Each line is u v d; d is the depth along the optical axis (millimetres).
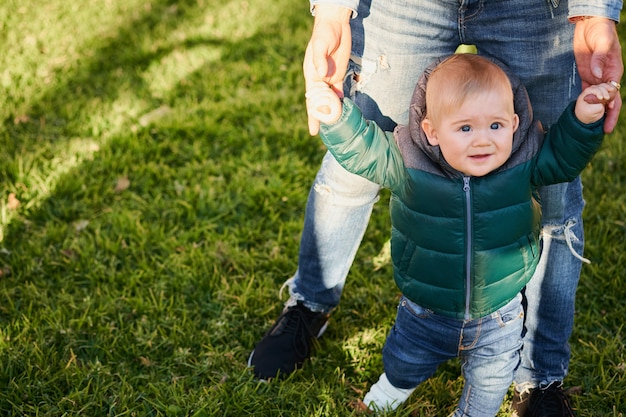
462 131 1938
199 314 2975
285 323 2723
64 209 3553
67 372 2629
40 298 3027
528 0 2002
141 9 5906
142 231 3406
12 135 4164
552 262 2297
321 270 2627
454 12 2100
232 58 5102
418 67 2184
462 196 1989
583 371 2693
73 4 5953
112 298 3033
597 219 3451
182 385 2586
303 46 5250
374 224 3475
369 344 2824
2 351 2719
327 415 2479
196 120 4281
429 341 2211
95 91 4695
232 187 3750
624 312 2926
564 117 1891
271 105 4449
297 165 3877
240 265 3246
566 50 2045
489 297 2080
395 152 2053
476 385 2229
